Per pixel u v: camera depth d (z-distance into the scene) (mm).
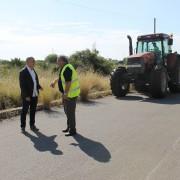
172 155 7445
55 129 9875
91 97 15984
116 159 7230
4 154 7609
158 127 10016
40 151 7824
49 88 14211
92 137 8969
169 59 18172
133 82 17062
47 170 6656
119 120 10992
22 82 9820
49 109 12969
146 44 18438
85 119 11164
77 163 7020
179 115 11805
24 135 9211
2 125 10383
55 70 20297
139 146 8133
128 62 17156
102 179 6180
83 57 30484
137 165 6855
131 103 14570
